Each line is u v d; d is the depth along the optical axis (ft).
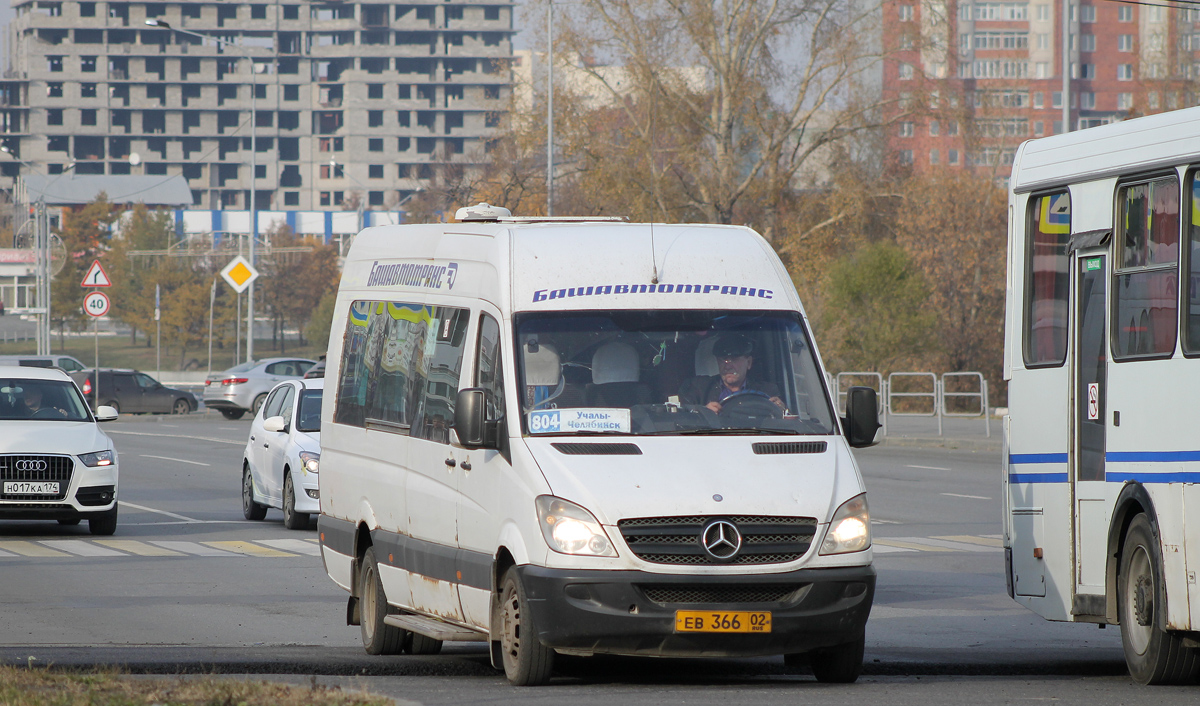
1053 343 107.86
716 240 102.37
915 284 526.98
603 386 93.30
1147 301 96.37
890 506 241.35
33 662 97.71
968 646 116.57
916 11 508.94
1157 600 92.22
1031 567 109.29
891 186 535.19
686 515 85.51
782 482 87.76
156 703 76.33
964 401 434.30
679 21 510.99
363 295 122.72
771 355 96.84
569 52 518.37
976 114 517.55
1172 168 95.04
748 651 86.02
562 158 550.77
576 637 84.99
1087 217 104.22
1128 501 96.48
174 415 546.26
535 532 86.79
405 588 105.50
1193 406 89.92
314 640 118.83
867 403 95.91
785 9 510.17
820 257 521.65
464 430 91.50
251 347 554.05
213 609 135.85
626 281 98.43
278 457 214.28
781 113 515.50
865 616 87.56
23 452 193.16
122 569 166.91
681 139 515.50
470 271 102.99
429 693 86.74
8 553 181.78
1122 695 88.63
